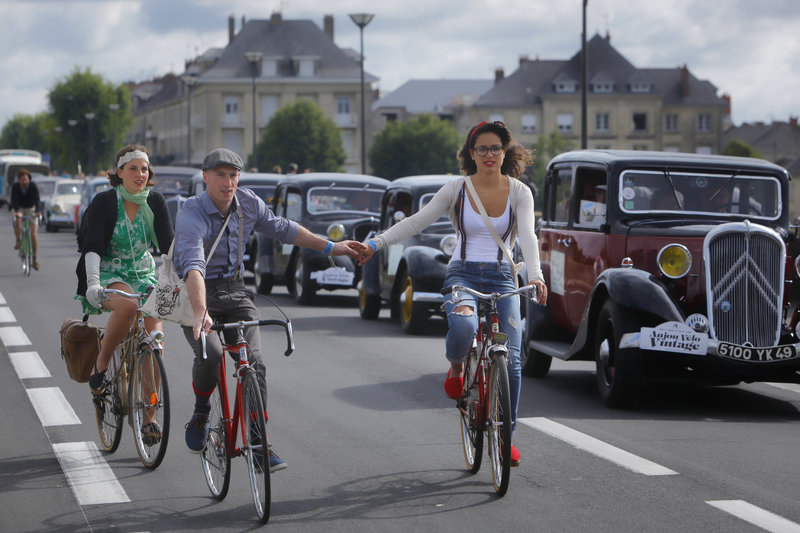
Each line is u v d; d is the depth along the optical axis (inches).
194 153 7436.0
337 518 373.4
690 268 586.2
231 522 369.4
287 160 5925.2
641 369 573.9
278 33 7224.4
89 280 442.3
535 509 382.3
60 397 608.1
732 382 668.1
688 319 571.2
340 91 7150.6
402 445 490.3
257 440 367.9
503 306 416.8
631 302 572.7
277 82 7096.5
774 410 598.2
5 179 4744.1
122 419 466.3
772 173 661.3
